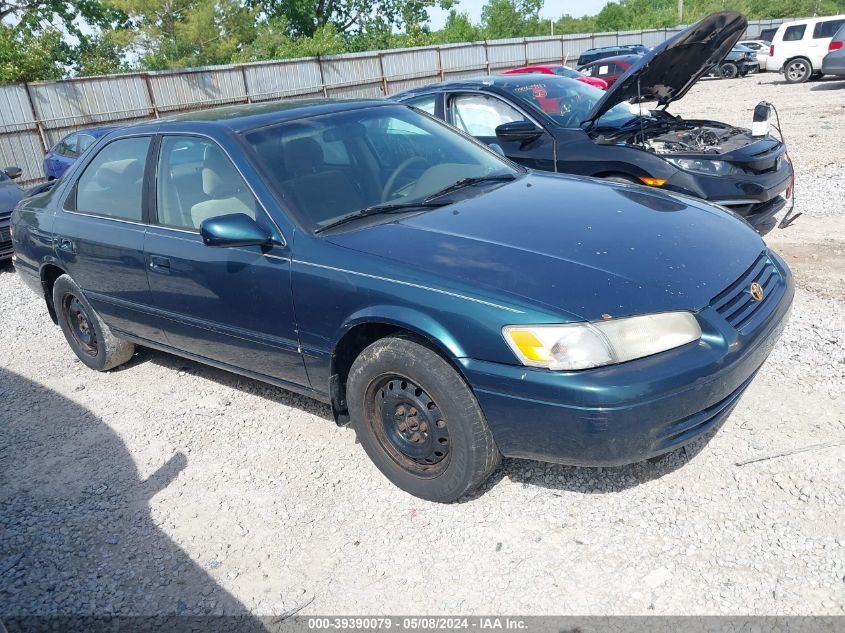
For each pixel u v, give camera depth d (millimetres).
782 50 20672
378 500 3242
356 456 3623
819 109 14227
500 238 3086
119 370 5078
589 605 2510
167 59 38750
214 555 3020
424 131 4223
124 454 3914
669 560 2658
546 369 2607
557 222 3225
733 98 18266
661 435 2645
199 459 3771
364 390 3174
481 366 2723
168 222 3957
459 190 3740
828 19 19812
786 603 2404
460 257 2963
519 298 2689
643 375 2547
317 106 4105
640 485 3094
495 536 2910
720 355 2688
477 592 2637
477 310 2729
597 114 5938
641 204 3494
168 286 3953
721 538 2730
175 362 5102
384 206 3518
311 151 3689
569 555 2754
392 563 2842
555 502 3062
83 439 4137
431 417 3000
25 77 22141
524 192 3689
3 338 6051
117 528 3281
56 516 3422
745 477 3045
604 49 29969
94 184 4539
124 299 4367
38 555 3152
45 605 2842
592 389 2527
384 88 29109
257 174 3490
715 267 2949
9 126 19438
